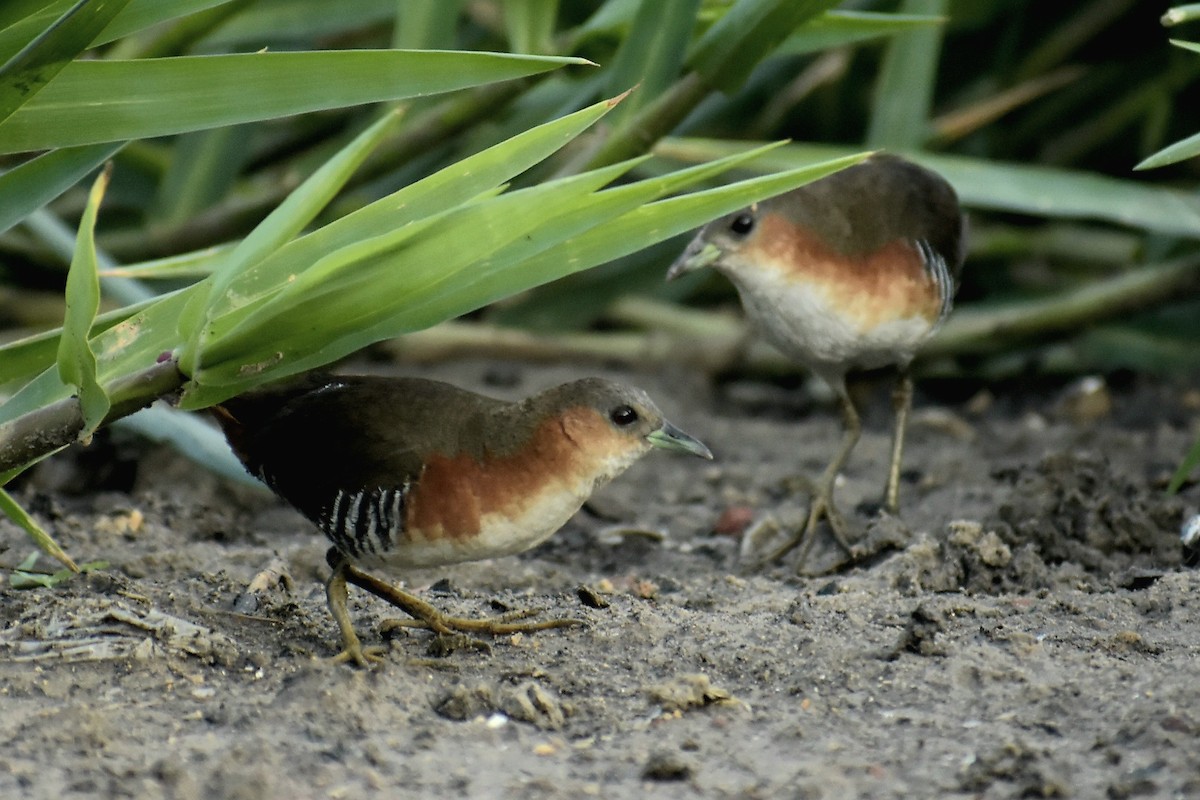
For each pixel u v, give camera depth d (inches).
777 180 278.2
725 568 411.5
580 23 605.3
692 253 409.4
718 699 290.5
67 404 287.9
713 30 415.5
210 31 506.0
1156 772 254.1
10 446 290.0
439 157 564.1
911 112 535.2
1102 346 612.1
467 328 609.9
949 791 254.5
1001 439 538.0
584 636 328.8
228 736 271.9
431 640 327.3
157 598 335.9
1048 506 402.0
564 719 284.7
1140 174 666.2
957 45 666.2
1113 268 660.7
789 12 400.8
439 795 252.8
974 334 597.6
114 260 546.3
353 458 311.4
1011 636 315.9
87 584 340.2
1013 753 260.8
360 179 511.5
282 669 303.3
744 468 508.4
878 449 528.1
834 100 648.4
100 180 288.0
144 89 302.0
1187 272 583.2
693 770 260.2
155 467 456.4
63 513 412.8
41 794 246.4
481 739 275.9
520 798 252.1
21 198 316.2
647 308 645.9
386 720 281.9
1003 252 639.1
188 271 334.3
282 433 321.4
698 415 570.9
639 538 437.7
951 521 402.6
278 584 359.6
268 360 280.5
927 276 412.8
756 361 611.2
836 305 405.4
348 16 553.9
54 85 298.2
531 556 421.4
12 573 344.5
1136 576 364.2
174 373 283.0
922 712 285.4
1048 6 649.0
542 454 310.5
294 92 303.9
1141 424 550.6
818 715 286.0
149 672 295.0
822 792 254.4
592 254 284.5
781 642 321.4
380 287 273.1
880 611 341.1
